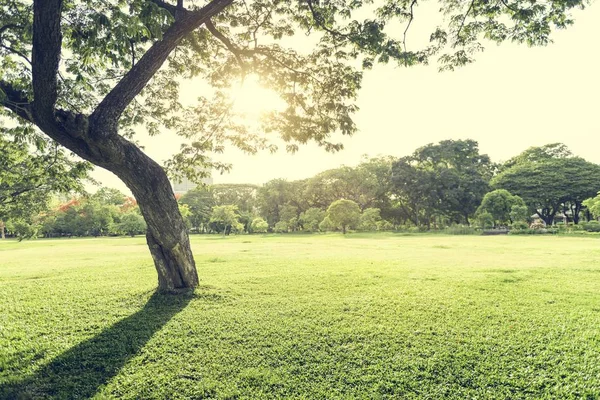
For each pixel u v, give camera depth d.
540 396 4.00
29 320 7.04
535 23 7.32
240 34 9.84
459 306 7.58
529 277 10.95
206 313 7.30
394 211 59.75
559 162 49.81
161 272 9.09
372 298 8.43
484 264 14.18
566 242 25.47
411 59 7.65
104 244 33.03
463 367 4.70
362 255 18.50
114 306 8.01
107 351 5.40
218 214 54.25
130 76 6.73
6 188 9.93
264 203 64.19
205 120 11.27
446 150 52.84
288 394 4.13
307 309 7.54
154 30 5.17
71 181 9.33
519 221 41.12
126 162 7.41
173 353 5.32
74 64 7.69
